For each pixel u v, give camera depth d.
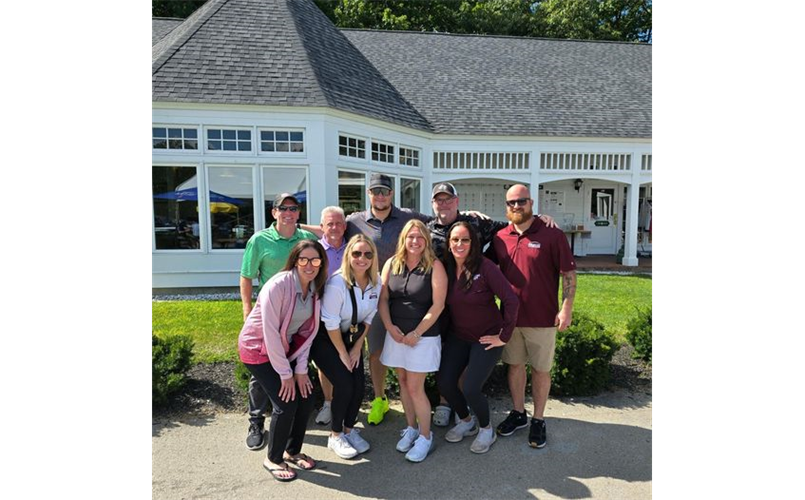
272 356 3.01
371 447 3.54
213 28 9.36
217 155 8.55
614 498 2.89
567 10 26.09
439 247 3.81
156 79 8.34
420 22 26.11
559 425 3.87
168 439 3.57
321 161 8.83
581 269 12.22
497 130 11.65
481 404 3.40
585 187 14.70
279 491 2.97
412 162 11.11
